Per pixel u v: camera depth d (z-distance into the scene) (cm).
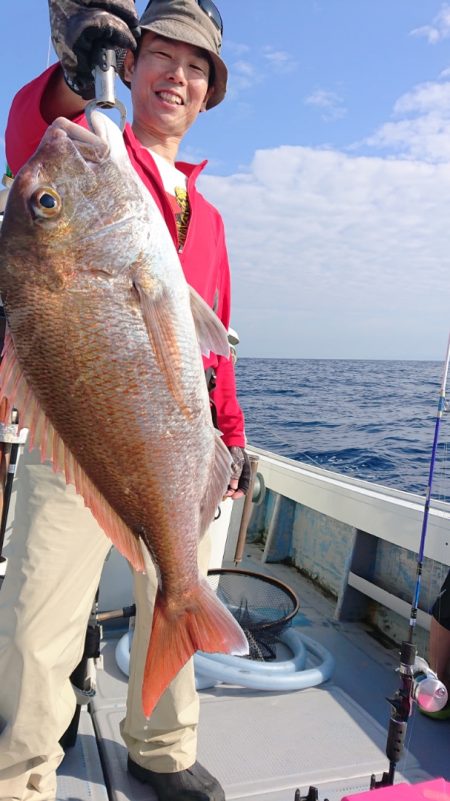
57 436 152
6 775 192
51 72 181
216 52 225
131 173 153
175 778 218
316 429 1366
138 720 224
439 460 583
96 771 233
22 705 189
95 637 238
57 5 148
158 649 167
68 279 144
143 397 152
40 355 148
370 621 392
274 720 276
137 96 228
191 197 229
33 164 145
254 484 448
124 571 345
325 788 234
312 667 323
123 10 148
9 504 259
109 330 148
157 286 153
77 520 197
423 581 352
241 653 163
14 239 144
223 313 260
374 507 379
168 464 159
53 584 193
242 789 230
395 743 209
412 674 217
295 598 328
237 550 438
